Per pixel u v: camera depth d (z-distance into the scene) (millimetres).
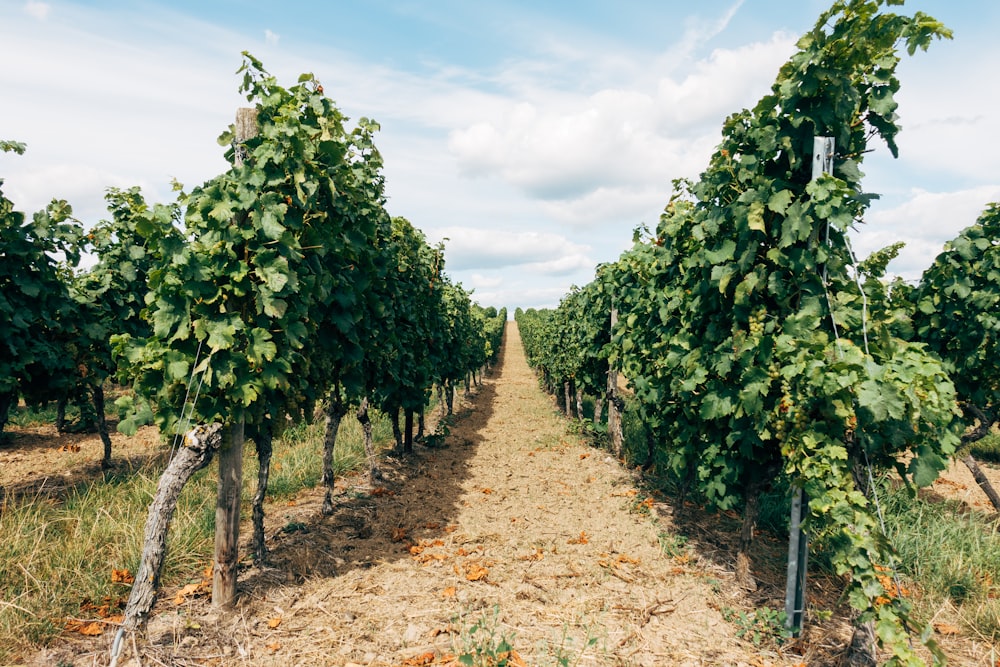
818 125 3523
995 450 9453
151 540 3428
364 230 5383
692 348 4836
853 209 3770
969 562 4531
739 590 4363
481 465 8609
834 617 3994
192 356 3627
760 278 3879
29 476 7441
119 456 8516
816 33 3406
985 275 6020
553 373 14789
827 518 3146
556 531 5680
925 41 3244
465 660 3039
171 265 3617
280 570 4441
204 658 3328
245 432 4293
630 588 4379
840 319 3512
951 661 3486
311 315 4422
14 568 3967
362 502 6336
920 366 3080
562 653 3389
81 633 3514
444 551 5098
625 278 8070
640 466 8055
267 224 3650
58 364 6598
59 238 6266
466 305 14938
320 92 4727
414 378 8516
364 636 3602
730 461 4363
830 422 3275
